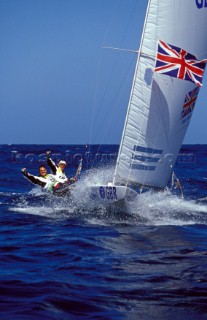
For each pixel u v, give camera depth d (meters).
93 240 22.53
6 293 14.24
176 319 12.58
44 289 14.62
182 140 30.89
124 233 24.55
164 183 31.22
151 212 31.08
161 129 29.61
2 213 31.00
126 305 13.55
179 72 28.98
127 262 18.27
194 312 13.08
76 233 24.39
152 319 12.58
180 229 26.11
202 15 28.81
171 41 28.64
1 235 24.00
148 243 22.16
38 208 32.94
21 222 27.75
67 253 19.66
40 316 12.47
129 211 29.81
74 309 13.15
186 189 47.56
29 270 16.91
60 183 32.81
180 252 20.20
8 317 12.36
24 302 13.49
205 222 28.89
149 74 28.83
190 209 33.34
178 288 15.07
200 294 14.52
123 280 15.85
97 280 15.80
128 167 29.44
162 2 28.50
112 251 20.28
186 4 28.52
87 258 18.84
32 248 20.75
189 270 17.14
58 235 23.86
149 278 16.12
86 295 14.29
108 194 28.86
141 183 30.08
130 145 29.36
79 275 16.34
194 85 29.66
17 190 45.66
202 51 29.30
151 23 28.66
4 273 16.42
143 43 28.78
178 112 29.73
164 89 29.05
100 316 12.69
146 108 29.06
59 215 30.12
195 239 23.36
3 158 123.50
